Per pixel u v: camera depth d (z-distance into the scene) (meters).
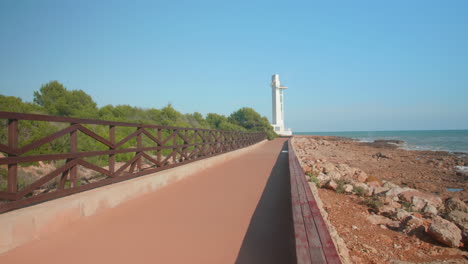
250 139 27.44
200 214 5.73
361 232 6.33
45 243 4.18
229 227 4.99
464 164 25.30
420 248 5.76
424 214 8.75
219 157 14.90
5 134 9.19
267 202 6.75
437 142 69.06
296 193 5.42
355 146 52.41
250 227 5.00
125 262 3.64
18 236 4.04
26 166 8.89
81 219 5.20
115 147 6.72
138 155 7.64
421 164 25.59
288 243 4.32
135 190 6.95
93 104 24.64
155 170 8.50
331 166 15.31
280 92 80.94
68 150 10.28
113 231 4.71
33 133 10.12
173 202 6.62
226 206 6.35
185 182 9.17
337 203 8.63
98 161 11.01
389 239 6.06
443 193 14.31
